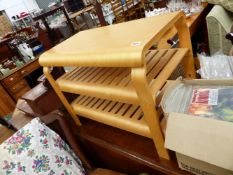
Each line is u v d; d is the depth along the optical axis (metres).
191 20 1.88
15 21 3.85
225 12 1.99
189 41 0.86
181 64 0.95
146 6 3.10
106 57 0.65
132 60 0.58
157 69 0.76
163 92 0.77
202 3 2.15
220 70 1.06
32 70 3.21
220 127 0.53
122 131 1.09
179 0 2.20
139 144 0.98
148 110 0.67
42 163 0.99
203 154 0.56
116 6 3.47
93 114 0.98
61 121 1.07
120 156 1.09
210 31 1.86
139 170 1.09
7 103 3.02
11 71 3.01
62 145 1.11
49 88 1.20
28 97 1.20
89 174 1.21
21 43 3.21
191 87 0.76
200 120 0.56
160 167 0.85
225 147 0.52
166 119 0.67
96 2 1.94
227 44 1.83
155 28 0.69
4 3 5.08
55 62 0.85
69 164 1.07
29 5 5.52
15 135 1.01
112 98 0.78
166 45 1.39
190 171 0.74
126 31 0.79
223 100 0.63
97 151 1.25
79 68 1.06
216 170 0.61
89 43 0.84
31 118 1.38
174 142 0.61
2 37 3.26
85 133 1.17
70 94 1.12
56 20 3.32
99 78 0.89
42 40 1.62
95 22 3.74
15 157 0.97
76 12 4.04
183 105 0.68
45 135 1.04
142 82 0.60
